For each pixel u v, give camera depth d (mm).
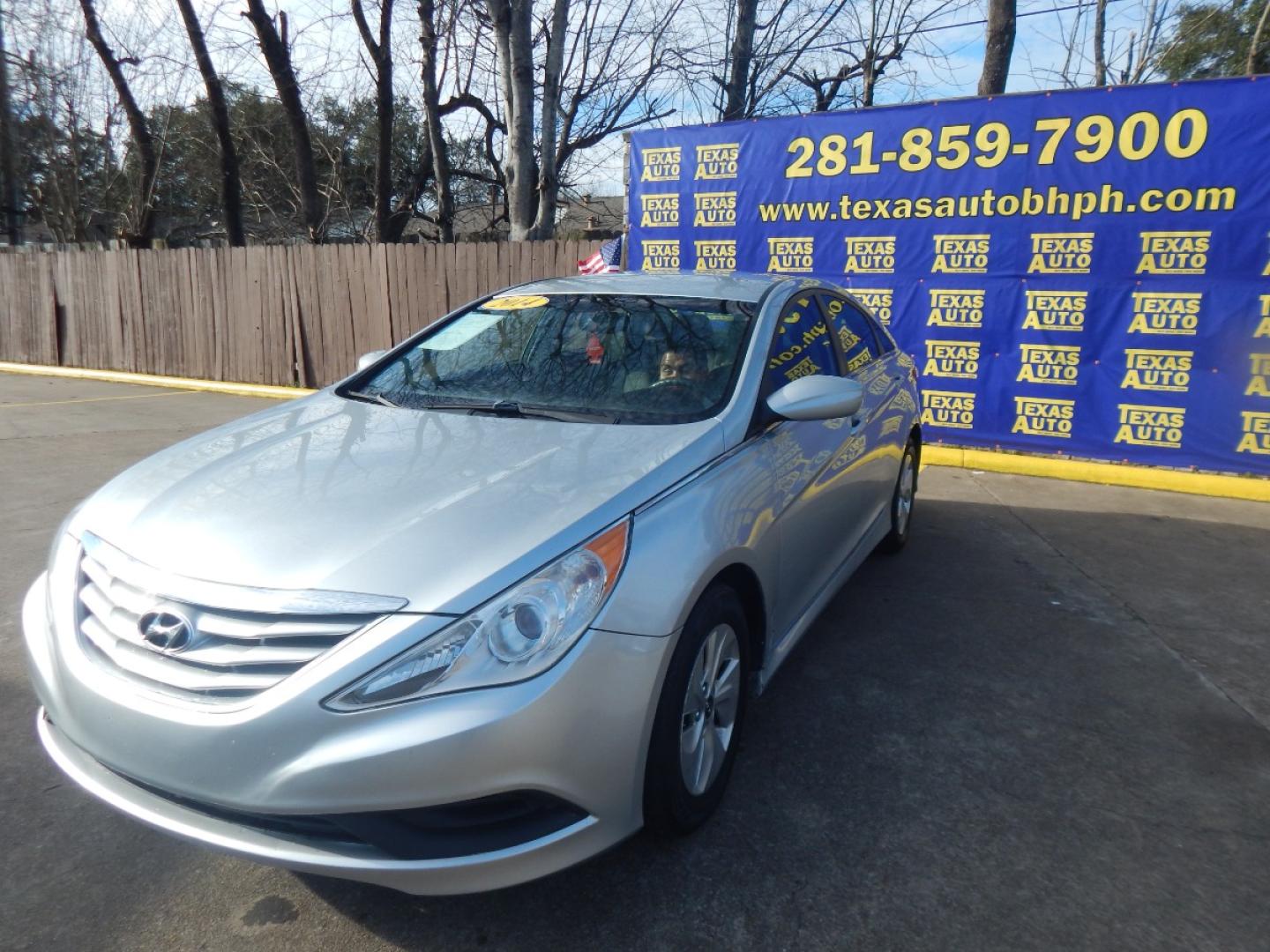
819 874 2516
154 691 2133
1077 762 3084
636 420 3059
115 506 2623
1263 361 6469
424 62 15375
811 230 7809
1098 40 12578
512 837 2121
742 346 3381
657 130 8266
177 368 12828
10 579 4695
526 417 3145
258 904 2414
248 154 23234
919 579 4793
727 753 2787
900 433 4781
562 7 10258
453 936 2301
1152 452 6914
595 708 2154
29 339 14750
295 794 1987
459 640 2049
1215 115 6324
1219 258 6480
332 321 11141
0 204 21234
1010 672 3742
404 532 2262
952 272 7352
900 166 7371
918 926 2328
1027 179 6969
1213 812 2809
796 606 3396
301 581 2121
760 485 2918
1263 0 12406
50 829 2717
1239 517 5961
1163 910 2383
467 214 28203
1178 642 4031
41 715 2551
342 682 2000
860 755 3113
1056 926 2324
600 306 3783
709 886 2471
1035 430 7285
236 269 11781
